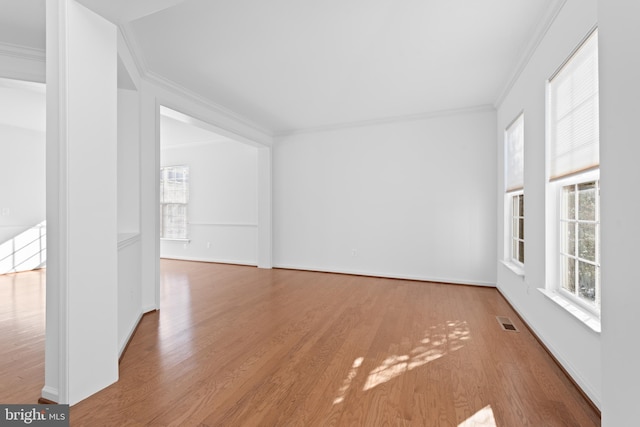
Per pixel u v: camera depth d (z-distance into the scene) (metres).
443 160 4.95
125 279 2.68
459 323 3.15
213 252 7.03
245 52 3.06
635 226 1.04
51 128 1.74
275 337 2.78
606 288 1.21
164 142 7.09
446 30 2.69
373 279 5.22
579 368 1.97
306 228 6.01
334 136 5.76
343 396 1.88
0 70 2.91
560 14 2.27
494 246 4.64
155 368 2.22
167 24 2.59
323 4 2.33
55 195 1.74
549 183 2.54
